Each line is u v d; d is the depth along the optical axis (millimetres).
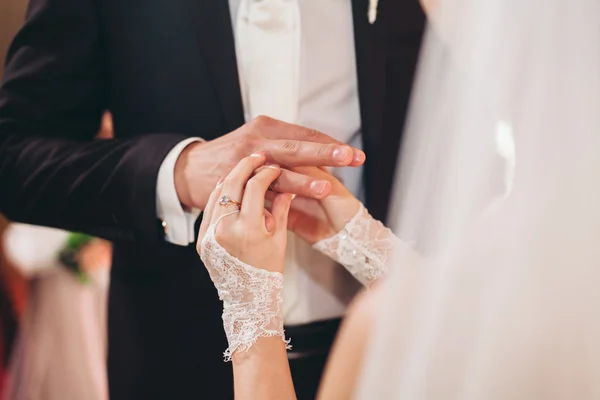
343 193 1211
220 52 1295
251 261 1025
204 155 1203
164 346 1426
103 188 1258
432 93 919
